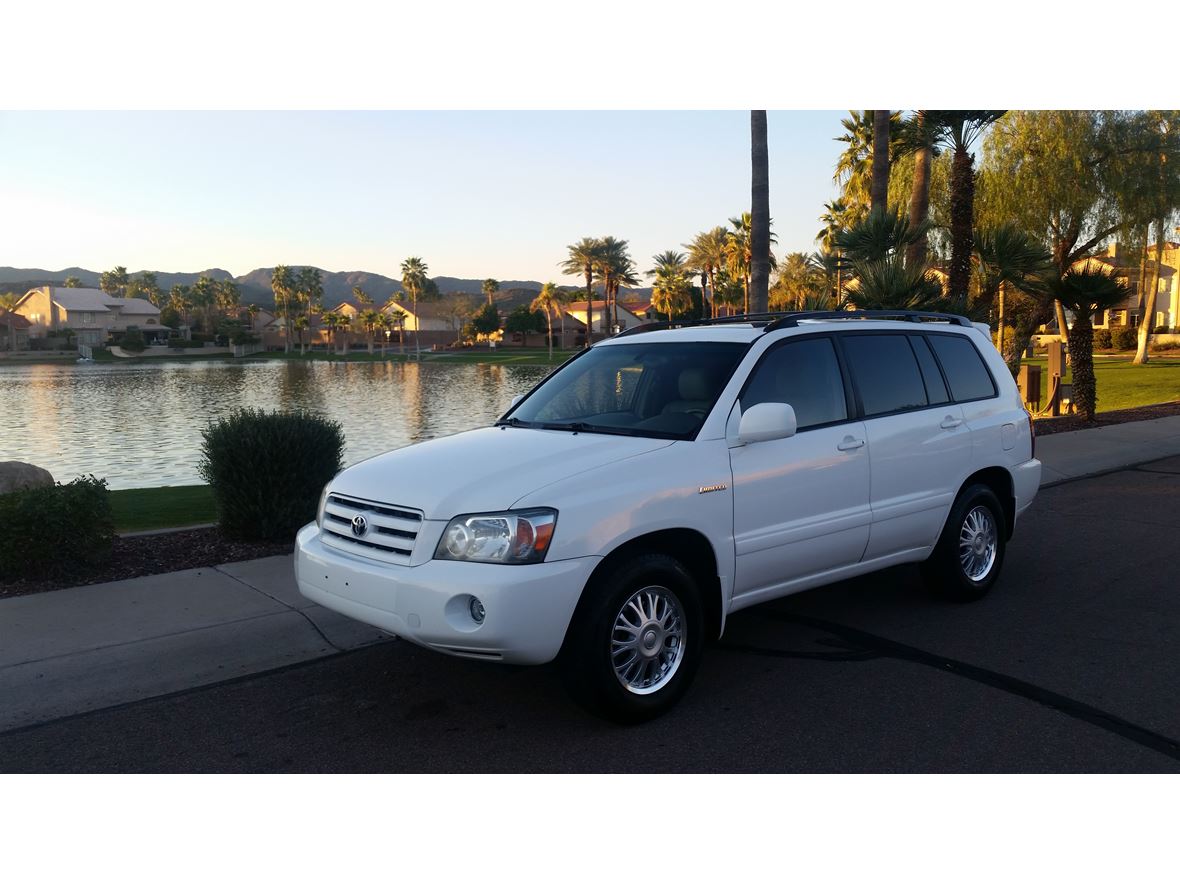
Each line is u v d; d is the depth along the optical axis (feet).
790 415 15.53
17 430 108.68
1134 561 24.36
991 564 21.18
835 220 176.86
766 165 42.29
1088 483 36.68
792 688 15.96
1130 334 183.42
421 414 128.67
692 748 13.74
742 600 16.19
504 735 14.30
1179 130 66.44
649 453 14.93
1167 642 18.11
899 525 18.63
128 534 26.89
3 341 433.07
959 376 20.65
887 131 51.47
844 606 20.76
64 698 15.83
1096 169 67.21
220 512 26.37
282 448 25.80
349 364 355.15
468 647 13.16
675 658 14.87
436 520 13.62
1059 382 64.90
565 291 425.28
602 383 18.02
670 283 309.63
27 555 21.75
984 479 21.29
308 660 17.67
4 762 13.64
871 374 18.63
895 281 44.47
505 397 166.71
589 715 14.99
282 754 13.79
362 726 14.71
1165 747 13.58
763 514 16.07
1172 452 43.83
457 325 517.96
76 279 646.33
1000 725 14.37
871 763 13.17
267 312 607.37
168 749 13.99
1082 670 16.66
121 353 427.74
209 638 18.38
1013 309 69.77
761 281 42.83
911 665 17.01
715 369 16.69
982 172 68.03
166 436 101.30
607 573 14.01
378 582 13.83
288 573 22.67
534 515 13.34
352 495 15.03
